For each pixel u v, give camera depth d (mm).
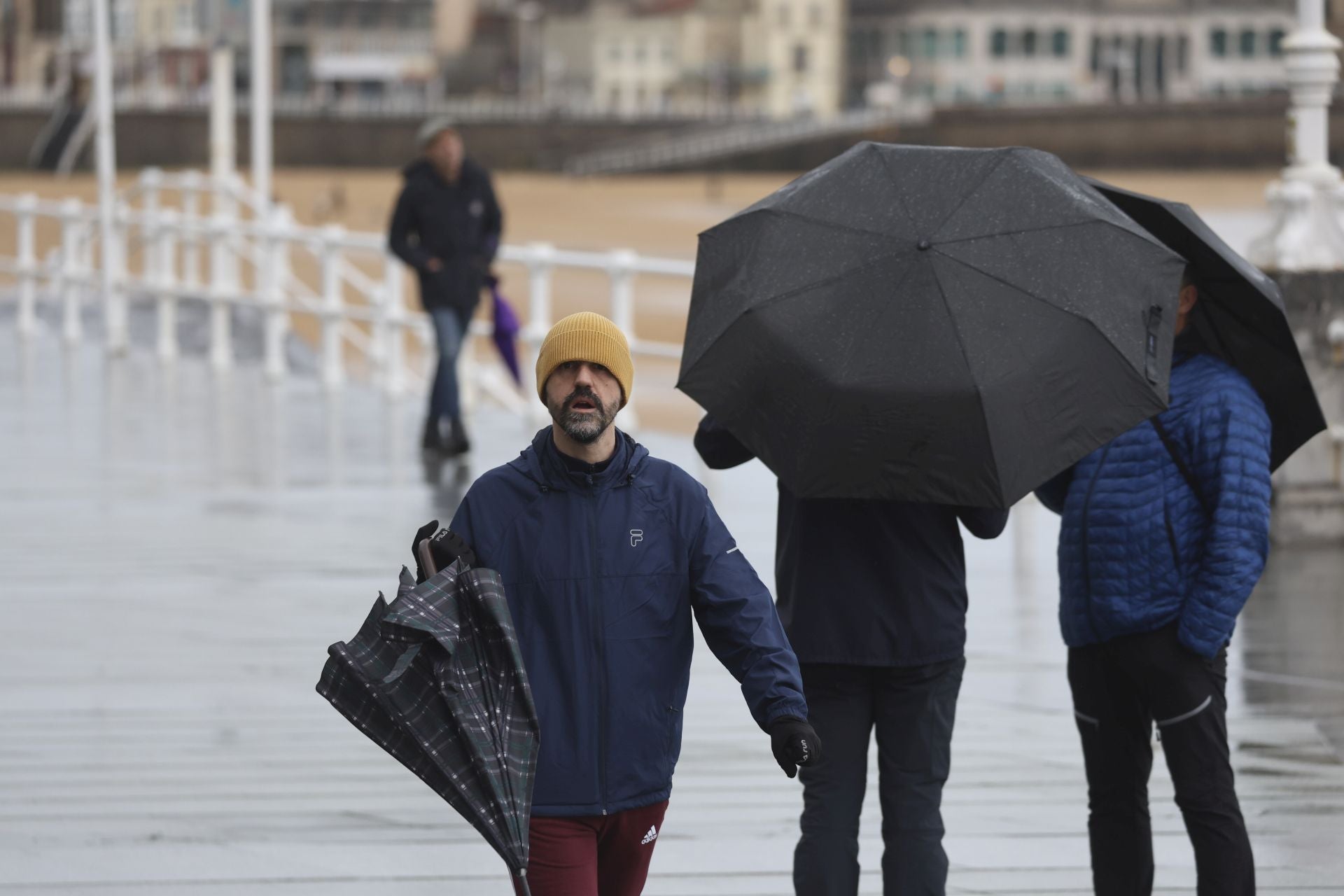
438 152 36312
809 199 12008
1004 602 24625
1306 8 28156
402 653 9875
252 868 14594
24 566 27062
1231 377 12312
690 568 10445
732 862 14844
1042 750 18000
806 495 11320
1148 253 11695
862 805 12656
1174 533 12203
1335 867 14562
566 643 10250
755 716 10383
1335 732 18516
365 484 34344
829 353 11352
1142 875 12812
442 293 36656
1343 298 27969
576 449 10383
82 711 19312
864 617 12297
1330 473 28422
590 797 10195
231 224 54281
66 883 14234
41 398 47188
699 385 11695
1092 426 11273
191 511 31734
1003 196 11758
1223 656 12477
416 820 15820
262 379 52312
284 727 18766
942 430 11148
